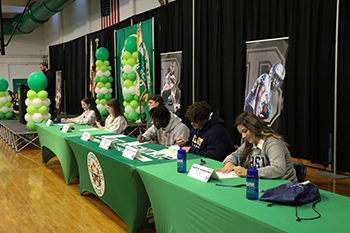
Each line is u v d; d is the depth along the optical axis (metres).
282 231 1.21
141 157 2.54
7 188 3.97
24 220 2.97
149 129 3.60
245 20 5.02
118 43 8.06
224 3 5.29
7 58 15.22
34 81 6.38
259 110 4.69
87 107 5.45
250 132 2.06
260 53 4.65
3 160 5.61
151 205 2.23
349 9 3.74
